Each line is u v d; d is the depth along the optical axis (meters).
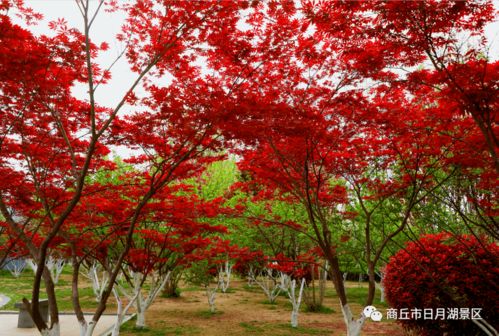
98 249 7.87
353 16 4.69
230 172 18.03
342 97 5.82
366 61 5.23
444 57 4.81
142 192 7.48
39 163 6.42
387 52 5.06
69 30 4.72
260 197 8.62
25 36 4.50
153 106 5.24
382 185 7.17
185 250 8.79
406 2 4.30
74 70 5.23
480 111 4.60
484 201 6.80
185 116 5.14
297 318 13.09
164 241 8.19
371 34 4.84
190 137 5.43
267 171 7.12
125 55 5.13
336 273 6.38
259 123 5.22
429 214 8.30
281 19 4.89
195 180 14.21
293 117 5.36
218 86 5.20
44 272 4.92
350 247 9.69
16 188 6.39
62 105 5.67
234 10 4.60
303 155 6.55
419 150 6.53
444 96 5.25
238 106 4.93
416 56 5.04
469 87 4.50
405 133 6.32
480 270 6.89
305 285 15.20
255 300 18.05
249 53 5.14
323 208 8.68
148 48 5.07
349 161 7.05
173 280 18.44
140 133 5.66
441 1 4.29
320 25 4.88
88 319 12.20
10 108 5.51
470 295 7.13
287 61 5.59
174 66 5.25
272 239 13.07
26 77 4.81
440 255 7.54
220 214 8.10
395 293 8.08
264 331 11.23
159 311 14.52
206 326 11.88
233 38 4.98
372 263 6.47
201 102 4.96
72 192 6.96
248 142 5.79
